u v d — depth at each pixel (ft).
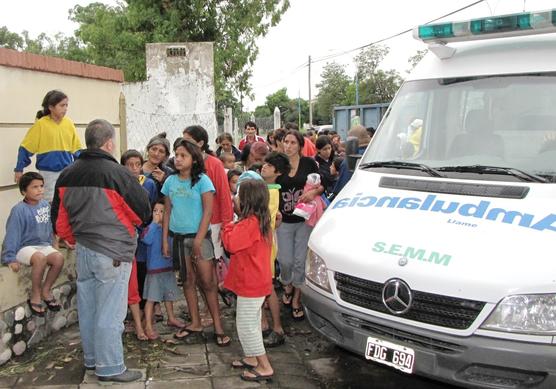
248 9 53.16
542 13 12.66
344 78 185.06
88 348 13.83
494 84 13.78
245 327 13.55
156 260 16.07
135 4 51.62
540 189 11.39
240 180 16.56
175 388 13.25
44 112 17.71
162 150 17.52
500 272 9.86
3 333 14.30
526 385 9.54
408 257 10.87
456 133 13.84
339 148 36.19
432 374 10.36
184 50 35.88
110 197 13.11
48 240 15.98
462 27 13.74
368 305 11.26
